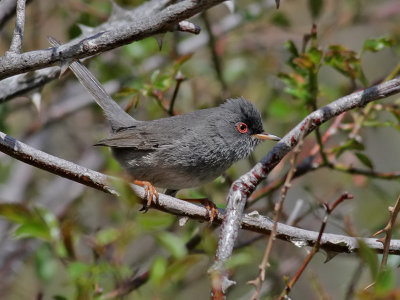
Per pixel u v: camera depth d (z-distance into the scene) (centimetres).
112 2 1051
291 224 1066
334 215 1101
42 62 667
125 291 827
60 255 866
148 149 1059
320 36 1606
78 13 1452
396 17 1684
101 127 1595
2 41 1454
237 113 1091
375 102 1111
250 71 1584
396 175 1071
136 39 674
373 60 1731
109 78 1430
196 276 1163
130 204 749
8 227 1364
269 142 1483
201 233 1002
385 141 1672
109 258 901
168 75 1099
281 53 1627
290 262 1275
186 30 742
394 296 573
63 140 1653
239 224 689
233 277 1073
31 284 1284
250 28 1641
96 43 670
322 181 1451
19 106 1495
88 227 1239
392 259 776
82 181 744
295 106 1291
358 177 1245
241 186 714
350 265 1373
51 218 899
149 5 1055
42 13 1548
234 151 1091
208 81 1473
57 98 1557
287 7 1769
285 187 637
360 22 1630
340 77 1616
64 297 865
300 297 1296
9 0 1059
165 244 806
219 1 656
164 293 1029
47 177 1559
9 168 1507
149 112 1370
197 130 1066
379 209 1238
